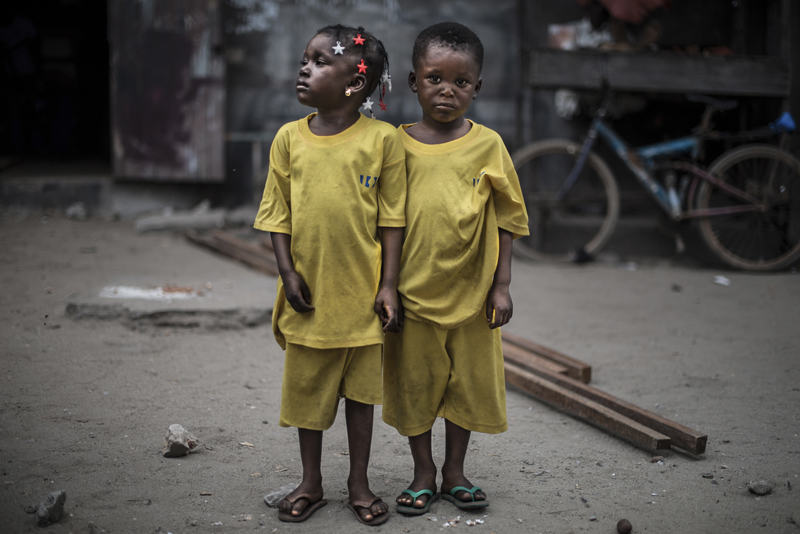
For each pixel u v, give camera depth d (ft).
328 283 7.22
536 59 22.24
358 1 26.30
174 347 12.76
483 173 7.41
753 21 25.63
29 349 12.03
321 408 7.43
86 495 7.66
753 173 23.11
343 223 7.16
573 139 26.58
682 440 9.23
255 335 13.78
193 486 8.04
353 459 7.57
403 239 7.51
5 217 24.25
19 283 16.51
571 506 7.90
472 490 7.77
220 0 24.95
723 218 24.30
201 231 24.36
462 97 7.26
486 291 7.52
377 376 7.51
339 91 7.16
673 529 7.41
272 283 16.70
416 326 7.50
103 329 13.38
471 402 7.73
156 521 7.25
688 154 23.79
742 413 10.73
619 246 25.30
